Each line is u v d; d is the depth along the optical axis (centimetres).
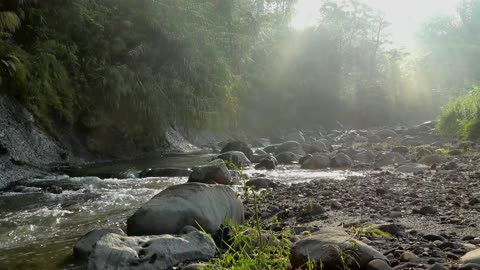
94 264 393
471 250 366
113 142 1580
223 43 2398
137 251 414
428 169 1066
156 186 930
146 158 1559
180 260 418
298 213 620
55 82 1438
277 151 1645
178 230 510
